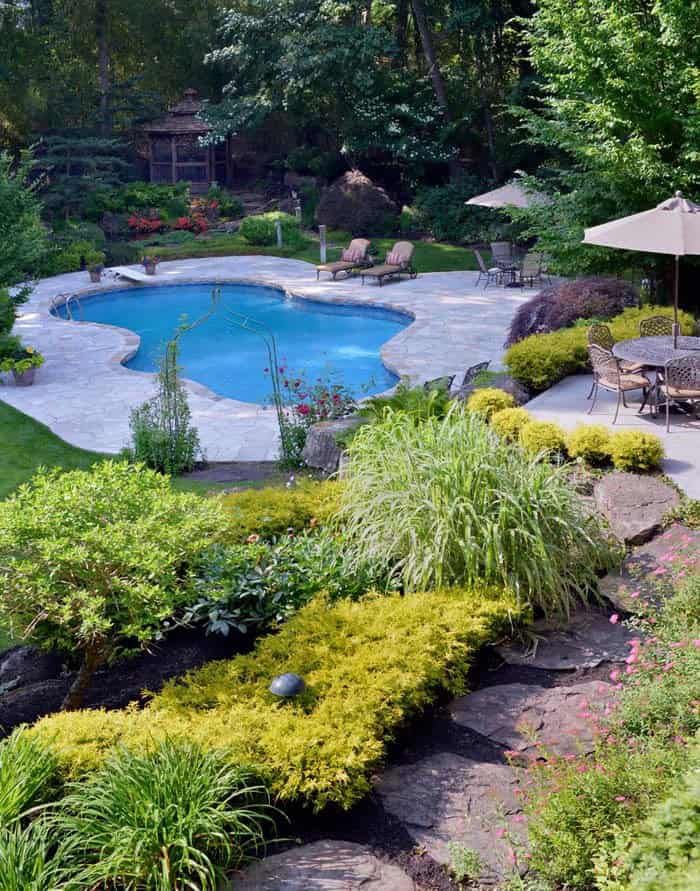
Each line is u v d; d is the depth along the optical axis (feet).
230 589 20.63
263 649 18.39
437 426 23.82
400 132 97.71
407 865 13.24
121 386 50.72
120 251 94.27
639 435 26.66
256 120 103.71
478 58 101.45
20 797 13.78
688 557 19.74
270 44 100.37
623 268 47.19
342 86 99.50
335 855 13.52
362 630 18.58
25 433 42.04
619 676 15.89
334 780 14.20
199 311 76.23
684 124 41.86
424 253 92.99
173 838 12.76
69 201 101.45
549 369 36.50
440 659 17.47
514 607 19.12
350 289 77.92
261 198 116.06
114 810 13.26
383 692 16.22
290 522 24.64
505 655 18.57
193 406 46.37
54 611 17.70
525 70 96.53
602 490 24.75
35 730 15.43
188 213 107.45
